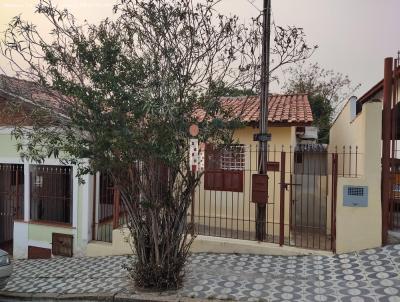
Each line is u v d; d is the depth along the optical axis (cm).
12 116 786
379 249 702
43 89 642
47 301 674
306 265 700
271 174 941
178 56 602
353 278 623
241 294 601
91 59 577
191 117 597
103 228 988
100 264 835
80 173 608
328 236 869
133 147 547
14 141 1023
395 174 792
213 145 642
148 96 553
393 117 766
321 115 2442
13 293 713
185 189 629
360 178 723
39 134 634
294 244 792
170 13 600
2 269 691
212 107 611
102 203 988
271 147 948
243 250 793
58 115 623
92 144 567
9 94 718
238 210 965
